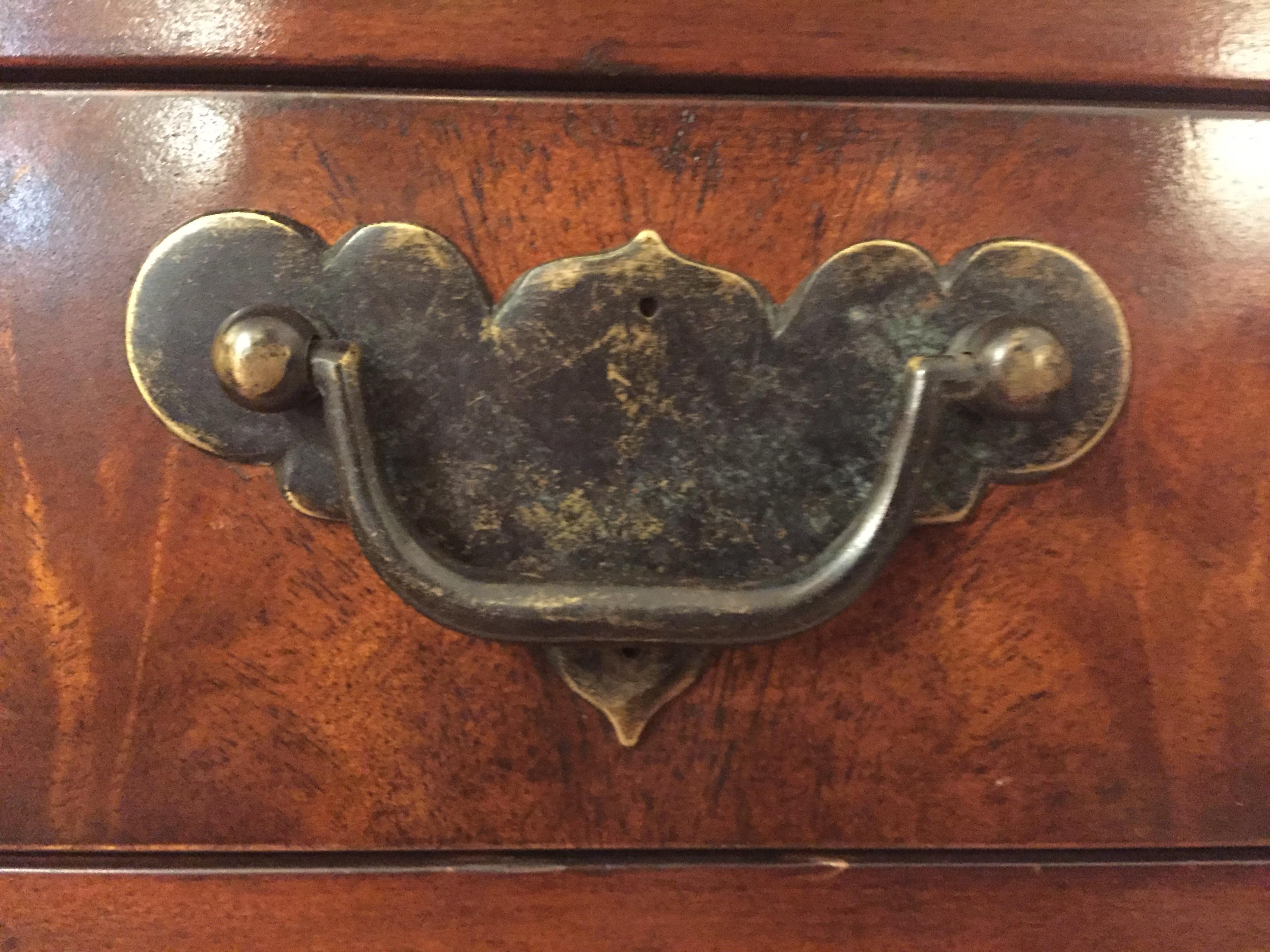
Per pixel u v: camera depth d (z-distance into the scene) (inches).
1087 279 10.2
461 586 9.1
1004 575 10.8
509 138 9.8
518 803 11.3
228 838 11.3
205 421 10.2
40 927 11.5
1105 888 11.7
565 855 11.6
